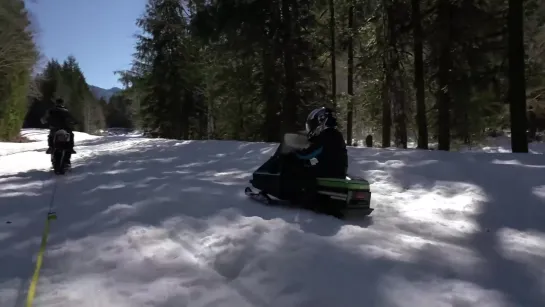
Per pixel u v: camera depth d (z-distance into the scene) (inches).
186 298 121.3
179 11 1366.9
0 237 180.7
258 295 122.6
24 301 121.0
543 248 166.6
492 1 635.5
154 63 1375.5
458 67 666.8
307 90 837.2
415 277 131.8
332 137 219.9
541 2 621.6
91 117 3671.3
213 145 577.0
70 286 130.4
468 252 161.8
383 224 197.3
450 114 712.4
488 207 218.7
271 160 241.0
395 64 671.1
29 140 1578.5
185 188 271.9
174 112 1398.9
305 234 172.1
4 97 1446.9
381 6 673.6
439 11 634.2
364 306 113.8
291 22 762.2
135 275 136.7
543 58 719.1
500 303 117.1
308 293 120.9
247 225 184.7
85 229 186.9
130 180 321.1
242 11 749.9
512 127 464.4
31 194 277.3
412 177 287.3
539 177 259.3
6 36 1315.2
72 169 418.6
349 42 872.3
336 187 203.2
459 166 300.2
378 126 837.2
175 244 164.7
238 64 918.4
